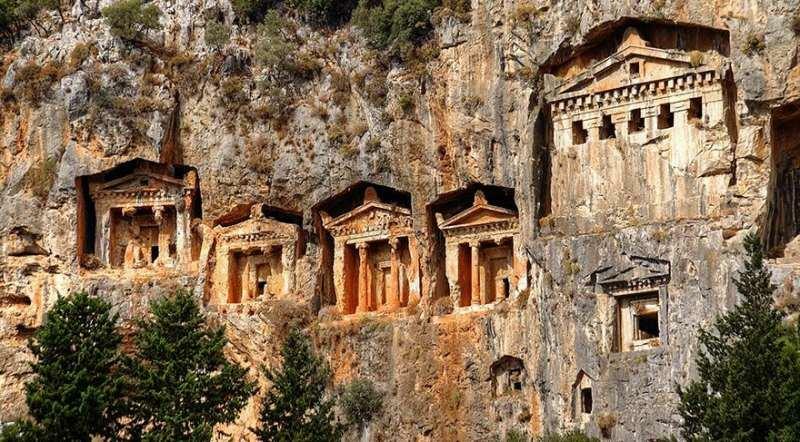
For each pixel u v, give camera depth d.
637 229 92.56
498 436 97.25
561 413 93.81
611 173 95.31
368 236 105.50
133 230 111.19
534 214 97.00
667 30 94.88
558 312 94.75
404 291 104.56
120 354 92.25
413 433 99.12
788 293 86.94
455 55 101.25
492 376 98.62
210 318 106.50
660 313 91.31
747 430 80.19
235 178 107.50
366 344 102.00
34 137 110.12
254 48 108.62
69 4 116.25
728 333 82.75
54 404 86.38
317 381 94.00
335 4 107.81
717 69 92.38
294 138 106.50
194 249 109.88
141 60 109.94
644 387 90.44
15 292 109.06
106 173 110.38
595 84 96.44
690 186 92.75
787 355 81.12
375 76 103.88
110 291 108.25
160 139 108.31
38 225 109.44
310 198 106.00
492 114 99.62
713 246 89.81
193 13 111.25
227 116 108.06
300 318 104.88
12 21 114.94
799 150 92.69
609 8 94.88
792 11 89.00
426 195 102.50
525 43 98.38
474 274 102.00
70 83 109.62
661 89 94.25
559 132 97.56
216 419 89.75
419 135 102.56
